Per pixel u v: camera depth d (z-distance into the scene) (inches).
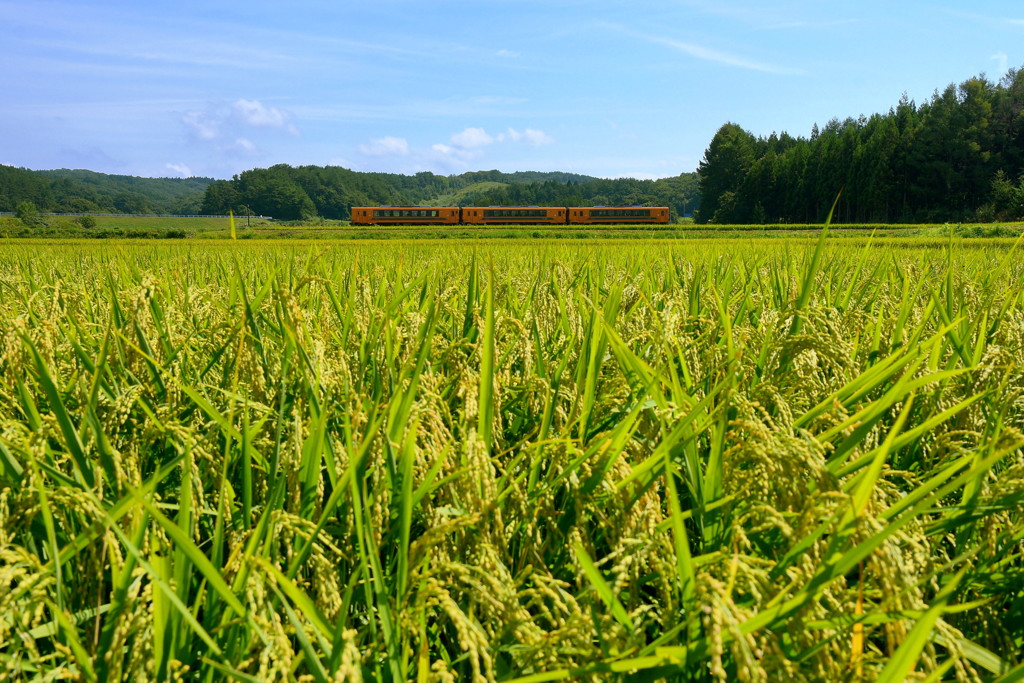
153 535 53.9
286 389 92.3
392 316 119.7
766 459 58.1
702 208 5590.6
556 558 73.4
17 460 71.9
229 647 52.4
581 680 49.7
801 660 46.9
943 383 97.2
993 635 63.5
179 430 75.8
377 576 53.7
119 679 47.0
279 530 62.9
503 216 3511.3
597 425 94.3
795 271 167.5
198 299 160.7
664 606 62.1
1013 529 68.2
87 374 99.3
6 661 49.2
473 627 49.0
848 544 50.3
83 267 357.7
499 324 122.7
